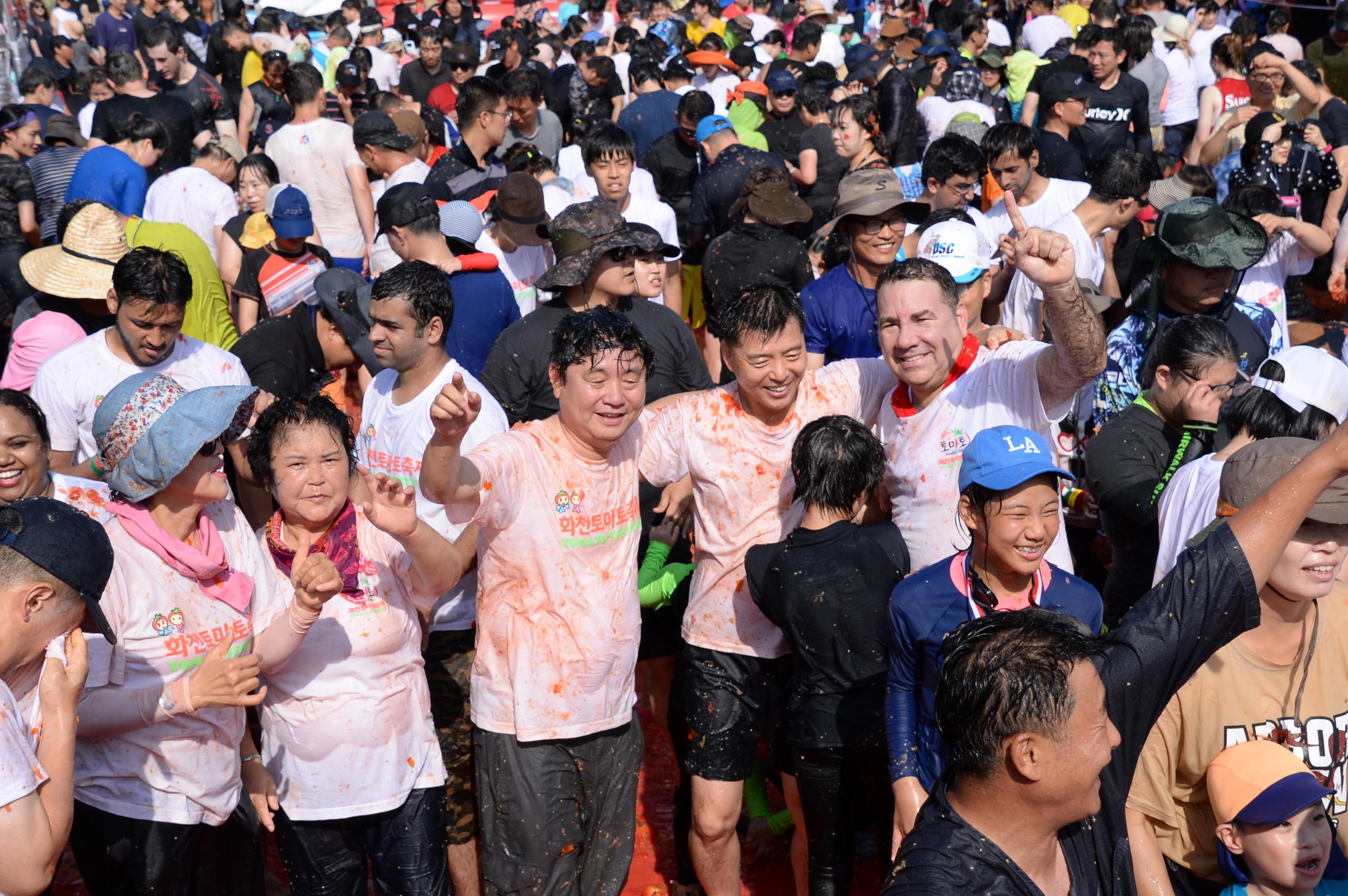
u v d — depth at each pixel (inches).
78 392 170.7
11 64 565.6
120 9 665.6
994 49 526.6
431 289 155.3
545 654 137.7
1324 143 339.3
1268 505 96.8
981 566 124.0
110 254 212.5
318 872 136.6
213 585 127.6
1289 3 561.9
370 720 133.2
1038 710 78.9
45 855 97.7
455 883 164.1
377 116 307.6
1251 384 152.7
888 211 194.9
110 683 122.2
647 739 221.3
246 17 642.2
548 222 241.6
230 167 318.3
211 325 235.6
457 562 133.7
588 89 511.2
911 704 128.4
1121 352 196.2
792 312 143.9
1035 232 126.8
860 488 142.8
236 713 130.3
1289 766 108.7
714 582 153.8
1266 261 241.9
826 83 458.3
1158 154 434.3
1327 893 115.9
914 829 86.8
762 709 155.3
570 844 142.3
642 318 201.9
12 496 130.6
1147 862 114.3
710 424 151.9
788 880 178.1
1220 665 113.1
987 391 145.5
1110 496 162.6
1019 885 82.0
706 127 335.6
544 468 136.7
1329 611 114.7
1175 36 519.5
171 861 124.9
